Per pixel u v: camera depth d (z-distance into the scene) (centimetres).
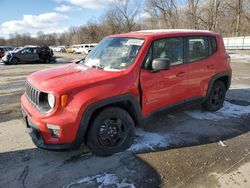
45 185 341
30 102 416
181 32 502
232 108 623
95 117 392
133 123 429
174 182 343
